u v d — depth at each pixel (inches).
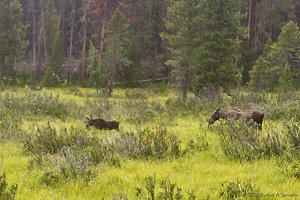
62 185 445.4
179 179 461.7
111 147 580.7
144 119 1027.3
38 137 641.0
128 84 3169.3
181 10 2055.9
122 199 376.5
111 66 2667.3
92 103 1504.7
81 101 1828.2
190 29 2044.8
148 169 508.1
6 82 3038.9
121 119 1063.6
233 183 413.7
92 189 431.2
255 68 2640.3
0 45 3171.8
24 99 1272.1
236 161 550.3
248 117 773.3
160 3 3449.8
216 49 1966.0
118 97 2347.4
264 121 963.3
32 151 622.2
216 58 1963.6
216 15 1935.3
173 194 399.9
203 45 1945.1
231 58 1985.7
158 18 3442.4
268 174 478.9
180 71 2078.0
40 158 541.6
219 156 575.8
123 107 1326.3
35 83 3120.1
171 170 502.9
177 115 1171.9
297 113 1005.2
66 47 4766.2
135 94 2409.0
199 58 1966.0
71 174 466.6
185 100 1534.2
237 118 793.6
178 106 1376.7
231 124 722.8
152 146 593.6
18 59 3435.0
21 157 592.1
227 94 1717.5
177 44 2113.7
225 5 1945.1
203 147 625.3
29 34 4810.5
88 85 3120.1
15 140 714.2
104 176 475.8
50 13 4099.4
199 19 1966.0
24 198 403.9
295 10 4156.0
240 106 1301.7
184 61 2103.8
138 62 3230.8
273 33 4315.9
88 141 628.7
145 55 3649.1
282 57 2866.6
